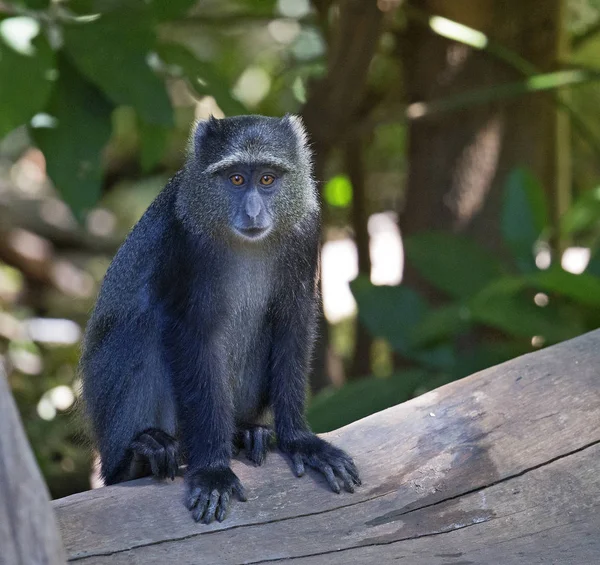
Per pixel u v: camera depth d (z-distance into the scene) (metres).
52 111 11.44
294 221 10.17
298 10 20.77
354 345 18.41
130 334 10.55
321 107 14.96
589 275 11.45
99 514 8.07
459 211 15.48
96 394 10.86
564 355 9.99
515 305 12.38
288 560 8.18
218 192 9.90
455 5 15.37
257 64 23.14
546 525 8.77
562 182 17.00
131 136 26.44
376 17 14.07
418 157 16.00
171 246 10.09
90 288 24.03
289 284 10.34
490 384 9.67
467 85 15.62
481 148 15.46
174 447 9.52
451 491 8.83
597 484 9.04
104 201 27.39
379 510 8.67
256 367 10.80
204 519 8.31
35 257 23.95
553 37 15.64
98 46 11.12
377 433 9.30
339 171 20.22
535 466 9.05
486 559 8.42
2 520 6.28
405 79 16.42
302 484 8.88
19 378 18.03
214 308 10.05
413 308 12.99
